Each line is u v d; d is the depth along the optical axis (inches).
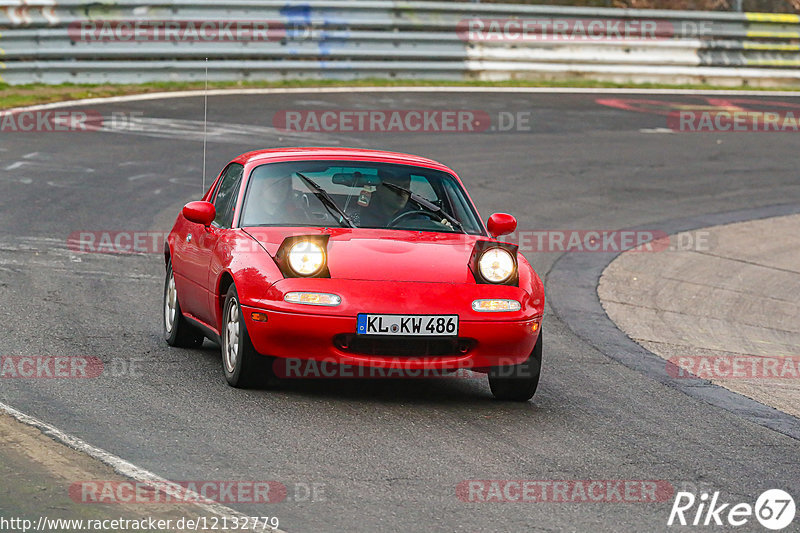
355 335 694.5
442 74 2891.2
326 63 2746.1
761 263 1473.9
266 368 726.5
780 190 1968.5
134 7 2544.3
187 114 2244.1
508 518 520.4
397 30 2861.7
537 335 734.5
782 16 3243.1
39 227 1378.0
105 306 1013.8
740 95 3048.7
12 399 680.4
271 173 826.2
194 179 1726.1
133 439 610.2
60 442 596.1
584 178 1950.1
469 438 655.8
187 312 855.7
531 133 2311.8
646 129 2459.4
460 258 747.4
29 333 882.1
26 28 2450.8
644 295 1273.4
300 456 597.0
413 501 536.4
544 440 664.4
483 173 1914.4
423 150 2044.8
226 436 625.9
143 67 2541.8
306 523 497.7
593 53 3073.3
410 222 799.1
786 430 742.5
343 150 876.6
